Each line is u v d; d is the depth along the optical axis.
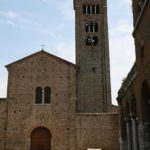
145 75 28.03
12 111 54.31
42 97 55.44
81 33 66.44
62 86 56.06
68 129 53.75
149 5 25.94
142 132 29.61
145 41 27.81
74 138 53.19
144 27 28.09
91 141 52.94
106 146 52.56
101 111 59.81
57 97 55.47
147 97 29.73
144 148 29.03
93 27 67.31
